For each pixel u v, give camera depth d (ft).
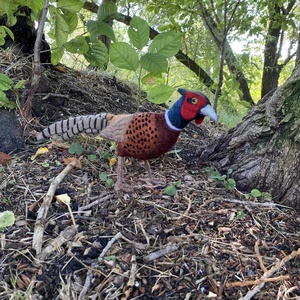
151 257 1.35
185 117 1.49
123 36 5.27
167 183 1.81
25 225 1.46
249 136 1.89
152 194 1.70
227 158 1.98
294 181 1.75
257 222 1.61
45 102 2.32
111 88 3.08
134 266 1.31
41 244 1.36
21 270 1.28
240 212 1.63
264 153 1.84
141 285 1.27
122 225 1.49
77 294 1.22
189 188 1.78
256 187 1.85
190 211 1.62
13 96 2.09
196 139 2.58
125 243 1.41
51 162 1.83
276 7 4.38
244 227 1.56
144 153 1.59
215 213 1.63
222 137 2.07
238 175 1.91
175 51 1.82
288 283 1.31
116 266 1.31
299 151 1.73
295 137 1.74
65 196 1.56
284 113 1.79
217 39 3.59
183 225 1.53
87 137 2.05
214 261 1.37
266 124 1.85
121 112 2.66
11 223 1.41
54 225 1.46
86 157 1.90
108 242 1.40
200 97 1.47
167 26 3.49
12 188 1.63
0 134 1.90
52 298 1.22
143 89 3.59
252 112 1.98
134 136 1.55
